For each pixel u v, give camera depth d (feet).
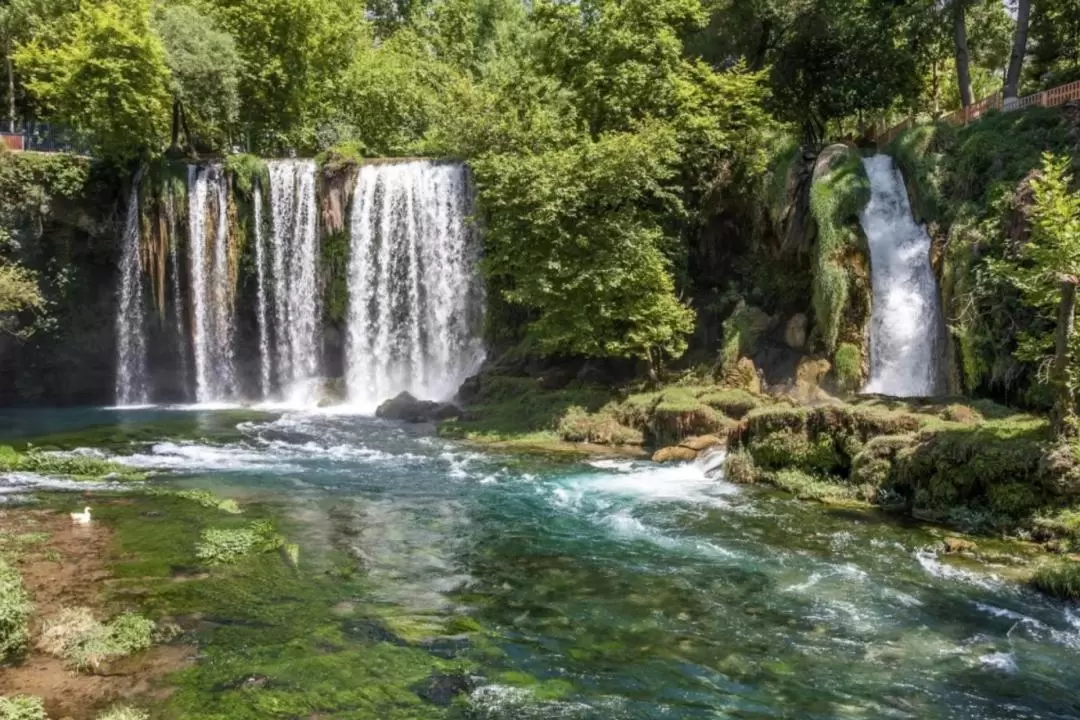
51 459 64.03
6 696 25.13
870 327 80.59
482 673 28.19
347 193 116.16
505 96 108.58
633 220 86.94
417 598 35.63
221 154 133.90
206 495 53.21
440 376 112.88
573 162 84.53
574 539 45.62
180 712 24.48
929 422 54.13
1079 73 103.65
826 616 34.09
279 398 118.62
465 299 111.24
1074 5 113.39
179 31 118.73
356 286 116.16
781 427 60.18
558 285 84.94
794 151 90.22
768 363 85.20
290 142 157.48
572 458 70.33
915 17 115.44
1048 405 58.75
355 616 33.06
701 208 94.89
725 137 92.68
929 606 35.19
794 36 116.88
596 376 91.40
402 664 28.63
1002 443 47.42
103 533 43.73
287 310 118.62
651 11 94.89
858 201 82.74
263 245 118.11
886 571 39.78
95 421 94.22
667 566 40.70
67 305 112.16
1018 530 44.62
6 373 111.65
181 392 118.42
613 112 96.37
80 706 24.72
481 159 91.09
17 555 38.96
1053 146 74.79
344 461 68.59
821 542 44.65
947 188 82.33
